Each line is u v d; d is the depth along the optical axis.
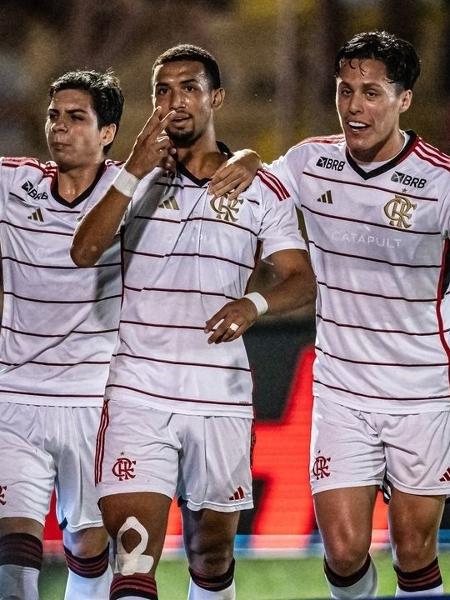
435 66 42.84
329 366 16.88
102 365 17.34
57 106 17.14
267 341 26.33
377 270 16.61
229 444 16.23
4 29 42.72
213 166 16.30
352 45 16.25
